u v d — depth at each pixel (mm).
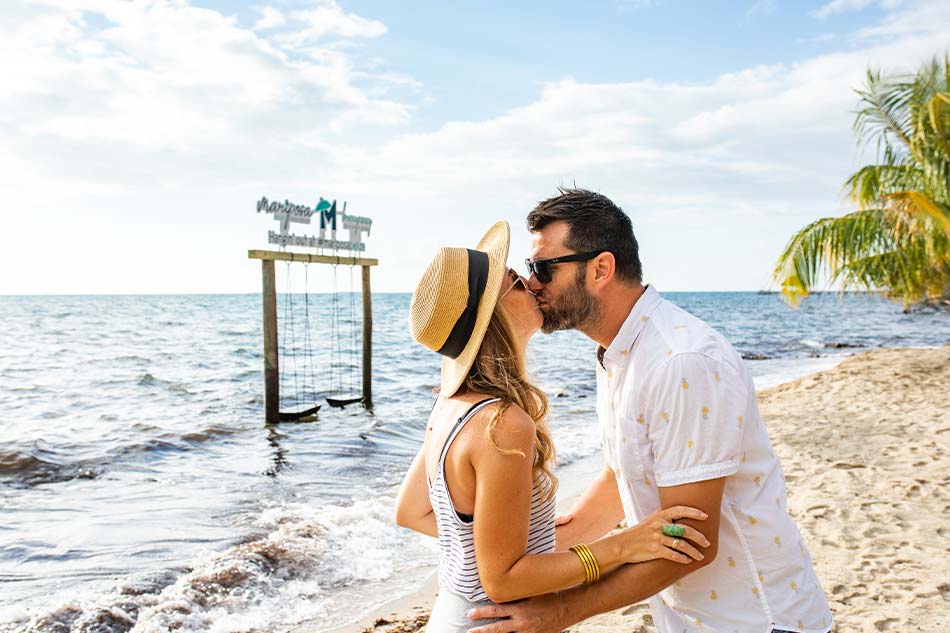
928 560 4359
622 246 1801
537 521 1812
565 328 1870
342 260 14008
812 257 12523
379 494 7363
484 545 1645
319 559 5191
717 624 1767
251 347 33281
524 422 1677
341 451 9922
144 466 8945
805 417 9562
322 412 13891
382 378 21625
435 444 1804
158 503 7062
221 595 4543
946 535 4801
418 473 2133
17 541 5766
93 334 41656
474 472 1688
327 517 6328
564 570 1636
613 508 2248
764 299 135375
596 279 1799
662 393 1655
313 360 27656
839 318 59375
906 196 11234
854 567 4320
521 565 1647
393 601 4488
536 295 1871
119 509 6840
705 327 1726
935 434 7887
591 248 1782
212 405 15344
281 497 7262
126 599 4504
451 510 1754
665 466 1668
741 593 1743
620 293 1815
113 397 16734
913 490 5852
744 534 1725
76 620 4219
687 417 1622
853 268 12734
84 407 15031
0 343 34312
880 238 12070
